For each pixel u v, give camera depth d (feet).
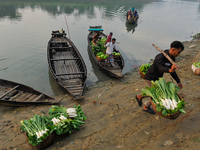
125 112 15.14
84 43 44.19
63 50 36.91
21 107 18.70
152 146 10.50
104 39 38.11
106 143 11.41
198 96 15.92
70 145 11.58
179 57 32.58
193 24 73.77
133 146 10.78
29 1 113.19
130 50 40.55
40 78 27.71
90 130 13.19
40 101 19.02
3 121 16.03
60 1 122.72
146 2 161.99
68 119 12.83
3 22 59.57
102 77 28.32
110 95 20.03
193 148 9.90
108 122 13.98
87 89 24.07
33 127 11.99
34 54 36.63
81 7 103.04
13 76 27.99
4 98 19.30
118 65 30.76
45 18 69.72
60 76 26.58
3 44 40.47
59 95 22.67
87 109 17.21
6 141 13.07
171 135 11.19
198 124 11.89
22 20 64.08
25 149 12.08
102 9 100.63
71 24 62.59
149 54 38.55
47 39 45.98
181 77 22.59
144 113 14.29
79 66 29.12
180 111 10.14
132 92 19.74
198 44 42.29
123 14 88.53
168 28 64.39
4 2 100.53
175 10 121.90
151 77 12.14
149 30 60.23
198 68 22.15
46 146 11.71
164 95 10.70
